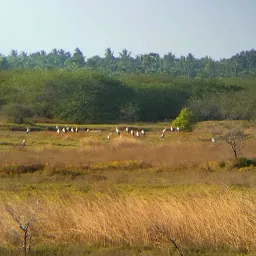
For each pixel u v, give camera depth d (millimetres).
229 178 84062
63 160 106062
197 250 37625
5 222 40312
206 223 39406
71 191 69812
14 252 36219
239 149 110688
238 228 38656
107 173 94000
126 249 37688
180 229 39125
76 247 37656
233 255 36281
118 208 42438
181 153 111750
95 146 129000
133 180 84812
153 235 39438
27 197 60062
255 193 56594
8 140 153750
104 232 39844
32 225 40781
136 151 116625
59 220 41656
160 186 76562
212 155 109188
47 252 36656
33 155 112188
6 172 93125
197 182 80625
